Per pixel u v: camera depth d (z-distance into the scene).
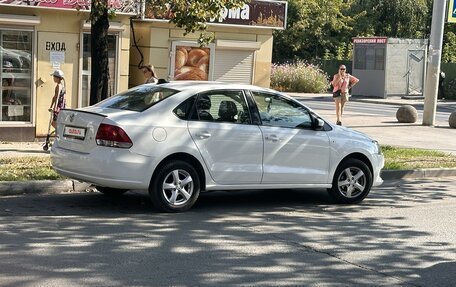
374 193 11.98
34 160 12.69
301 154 10.15
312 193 11.70
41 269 6.59
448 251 8.05
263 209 10.13
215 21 18.33
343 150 10.55
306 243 8.15
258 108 9.96
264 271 6.91
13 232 7.98
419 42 38.44
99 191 10.81
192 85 9.77
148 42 17.97
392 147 17.19
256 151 9.76
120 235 8.05
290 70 44.84
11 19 15.37
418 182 13.44
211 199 10.73
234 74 19.39
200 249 7.61
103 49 12.90
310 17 53.62
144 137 8.95
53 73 14.72
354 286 6.58
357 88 39.44
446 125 24.09
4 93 15.80
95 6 12.43
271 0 19.30
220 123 9.56
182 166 9.30
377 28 56.41
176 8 13.02
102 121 8.89
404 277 6.95
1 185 10.22
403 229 9.14
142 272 6.66
